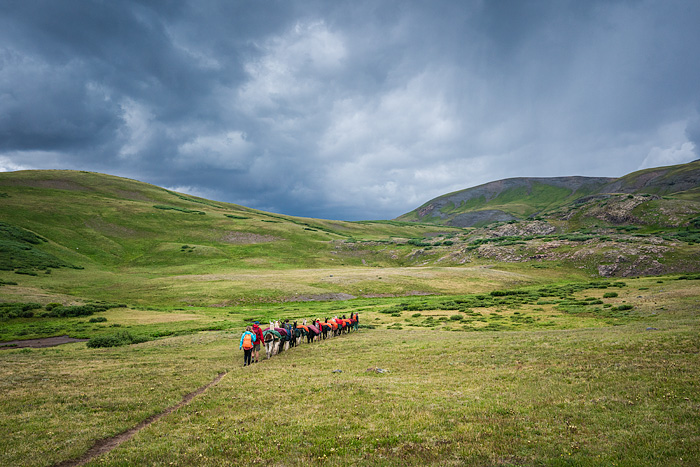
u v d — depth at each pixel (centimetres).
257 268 12675
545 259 12444
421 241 19075
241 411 1256
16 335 3744
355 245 18012
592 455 812
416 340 2822
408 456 856
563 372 1516
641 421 967
